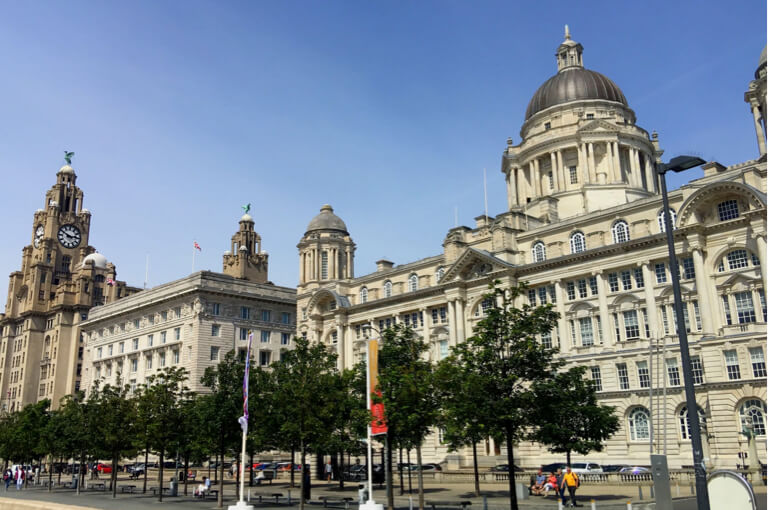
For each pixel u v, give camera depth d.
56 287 182.75
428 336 90.31
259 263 181.62
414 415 40.88
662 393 67.25
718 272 65.81
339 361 100.00
